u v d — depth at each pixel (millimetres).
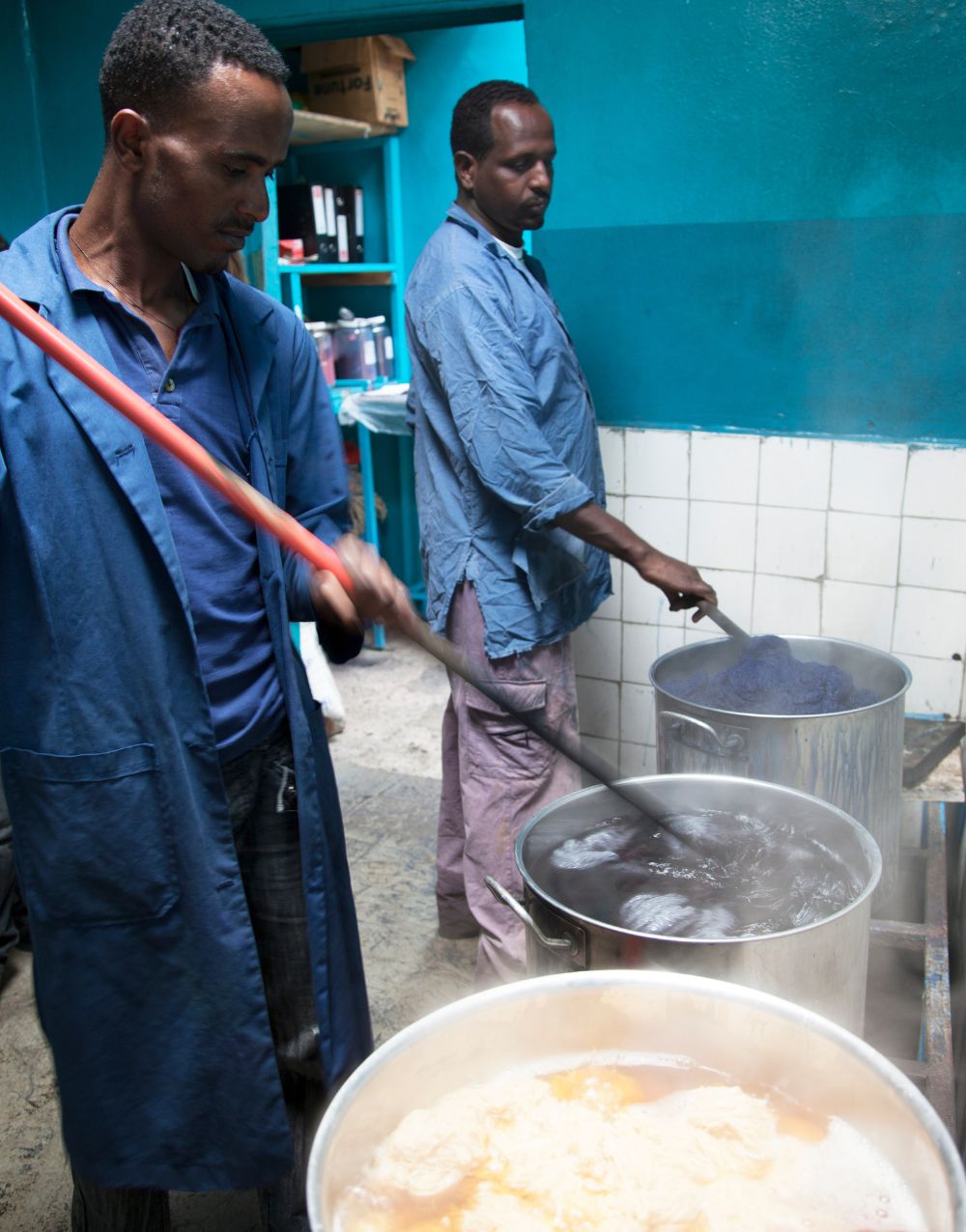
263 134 1298
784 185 2566
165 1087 1504
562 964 1379
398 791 3488
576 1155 951
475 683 1429
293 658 1546
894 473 2578
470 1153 957
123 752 1389
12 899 2633
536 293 2289
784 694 2066
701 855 1589
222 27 1274
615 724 3098
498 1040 1068
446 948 2658
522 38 4469
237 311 1512
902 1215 888
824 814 1615
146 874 1422
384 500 5094
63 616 1351
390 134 4621
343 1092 951
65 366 1224
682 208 2691
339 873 1651
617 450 2910
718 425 2783
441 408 2281
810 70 2479
